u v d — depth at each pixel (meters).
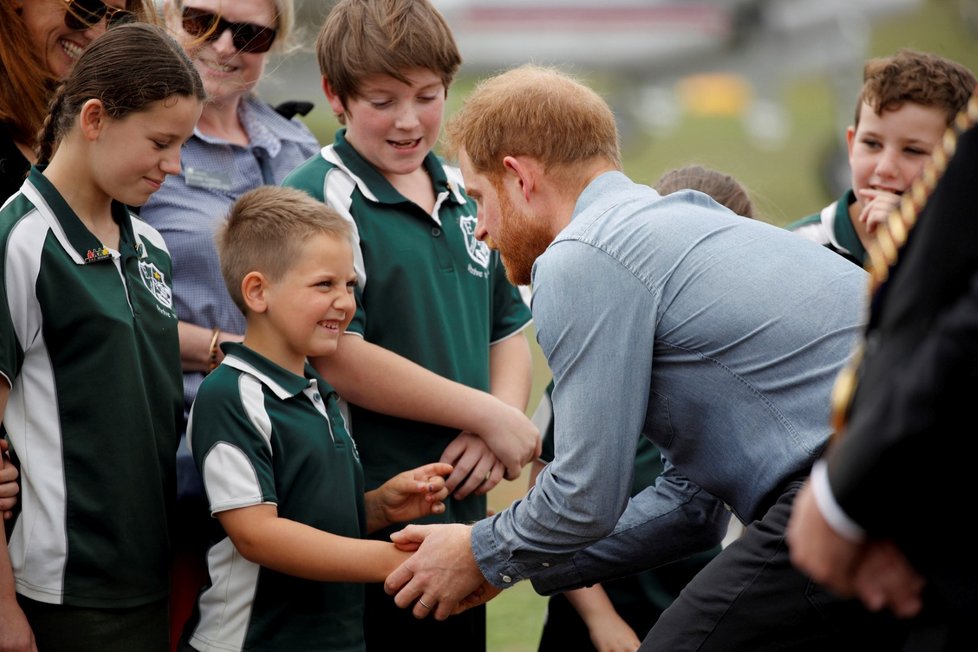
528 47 48.12
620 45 48.47
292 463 9.52
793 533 5.61
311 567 9.30
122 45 8.95
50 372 8.84
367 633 10.86
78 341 8.88
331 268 9.70
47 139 9.24
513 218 9.23
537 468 12.15
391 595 10.87
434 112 11.01
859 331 8.02
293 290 9.63
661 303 8.40
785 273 8.35
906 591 5.61
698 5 47.81
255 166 12.37
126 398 9.07
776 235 8.66
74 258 8.91
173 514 9.73
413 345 10.74
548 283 8.57
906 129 11.99
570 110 9.07
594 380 8.38
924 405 5.09
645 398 8.45
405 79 10.69
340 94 10.97
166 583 9.52
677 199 8.98
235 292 9.87
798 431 8.12
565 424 8.52
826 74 48.94
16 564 8.77
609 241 8.52
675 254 8.45
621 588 11.86
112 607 9.02
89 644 8.91
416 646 10.96
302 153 12.88
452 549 9.18
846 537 5.38
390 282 10.72
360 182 10.90
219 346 10.27
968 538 5.38
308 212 9.81
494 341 11.94
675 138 50.94
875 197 12.13
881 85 12.08
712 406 8.41
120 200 9.11
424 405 10.48
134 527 9.15
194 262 11.27
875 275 6.00
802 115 54.69
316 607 9.61
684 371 8.44
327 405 10.02
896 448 5.14
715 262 8.40
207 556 9.70
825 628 7.91
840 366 8.07
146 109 8.84
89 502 8.91
